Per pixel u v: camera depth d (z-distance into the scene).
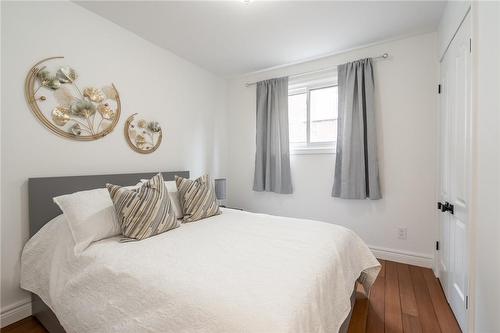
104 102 2.10
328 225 1.85
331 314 1.12
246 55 2.83
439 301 1.83
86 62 1.98
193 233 1.67
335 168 2.72
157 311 0.93
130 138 2.32
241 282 0.99
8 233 1.58
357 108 2.57
